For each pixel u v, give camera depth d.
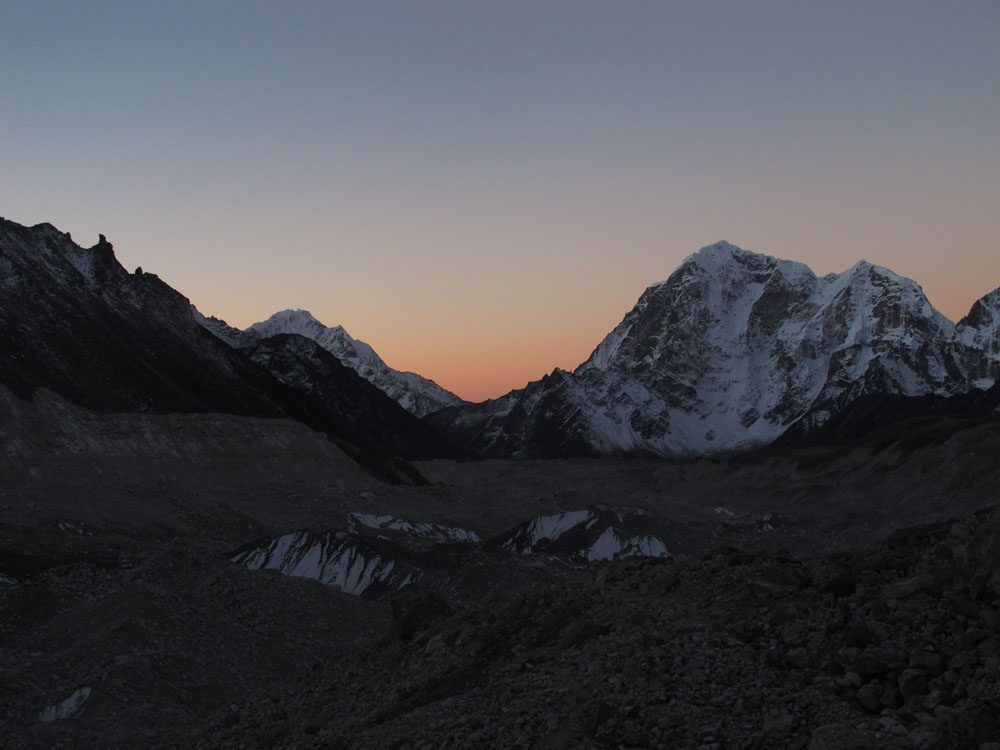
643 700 18.36
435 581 85.31
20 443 123.38
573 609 24.62
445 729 19.59
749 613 21.19
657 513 115.19
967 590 18.94
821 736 15.74
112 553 89.69
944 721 15.29
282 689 29.97
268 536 104.06
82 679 41.94
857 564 22.00
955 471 169.12
